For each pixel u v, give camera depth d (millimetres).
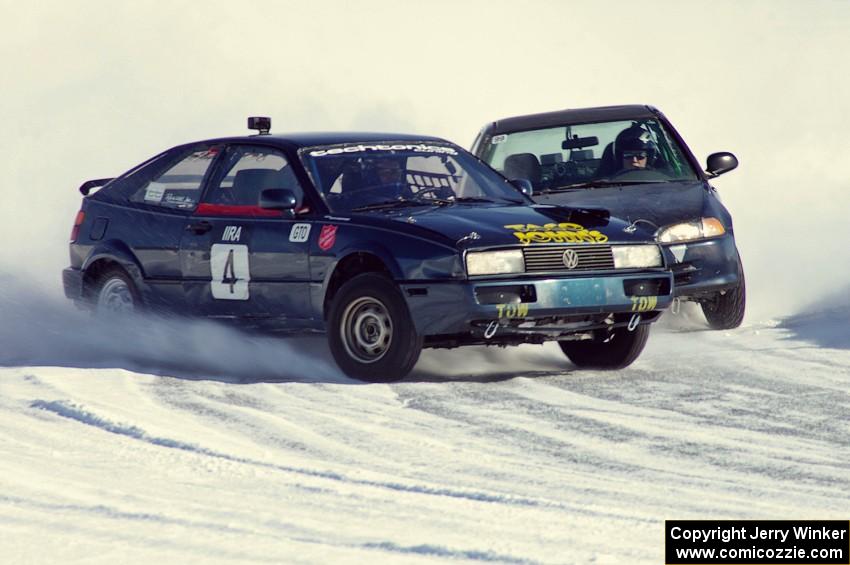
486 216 30250
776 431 24016
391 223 29609
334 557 16547
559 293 28766
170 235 33250
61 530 17891
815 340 34375
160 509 18906
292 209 30797
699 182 39406
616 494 19719
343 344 29688
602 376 30203
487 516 18453
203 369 32062
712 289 36625
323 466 21531
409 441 23406
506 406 26531
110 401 27203
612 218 31328
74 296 35250
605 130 41406
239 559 16516
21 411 26188
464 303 28156
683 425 24641
